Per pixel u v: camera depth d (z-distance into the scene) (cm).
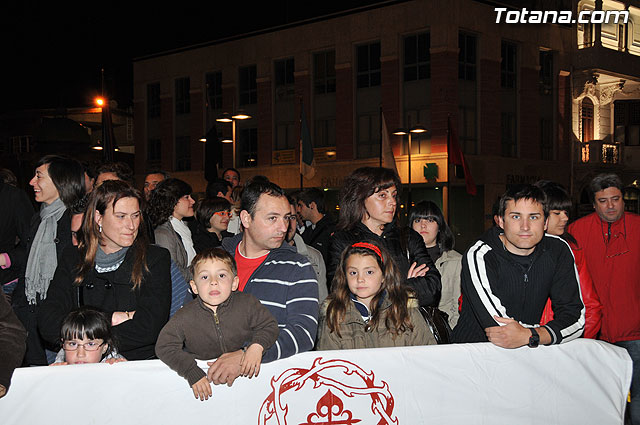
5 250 487
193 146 3344
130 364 308
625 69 3002
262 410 320
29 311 417
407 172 2655
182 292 380
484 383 356
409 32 2655
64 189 426
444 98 2566
